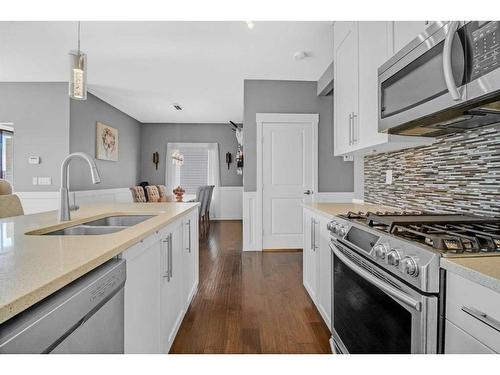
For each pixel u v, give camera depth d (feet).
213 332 6.95
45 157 15.19
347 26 7.73
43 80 14.94
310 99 14.99
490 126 4.80
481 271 2.58
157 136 26.63
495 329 2.42
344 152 8.11
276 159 14.96
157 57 11.98
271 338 6.68
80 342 2.66
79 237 3.98
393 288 3.54
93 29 9.76
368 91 6.54
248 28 9.71
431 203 6.28
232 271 11.59
